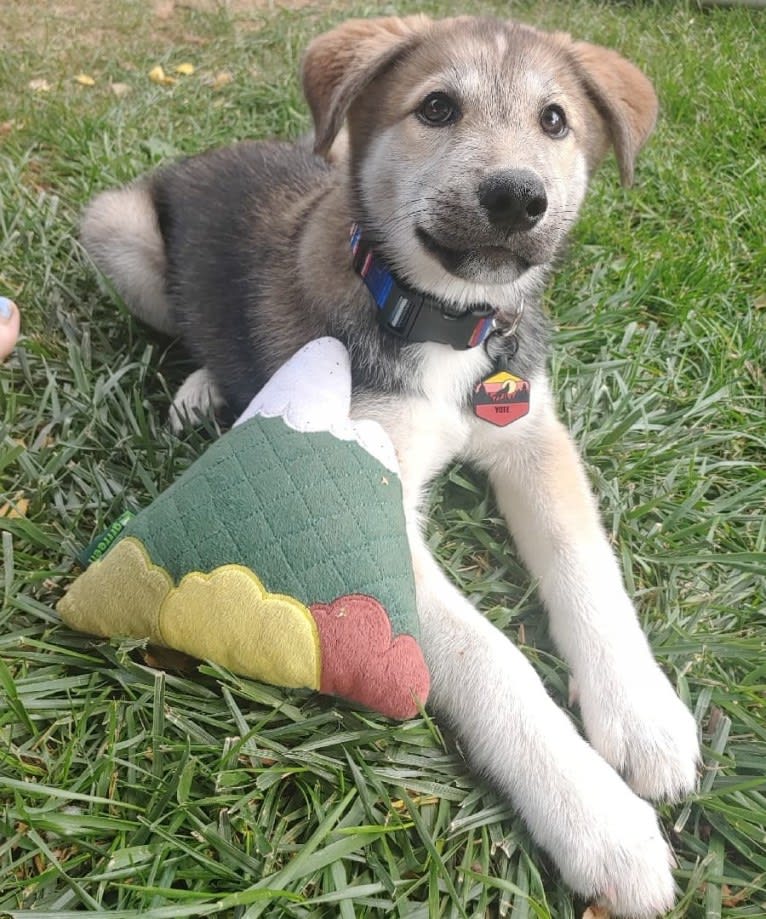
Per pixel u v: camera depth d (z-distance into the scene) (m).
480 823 0.38
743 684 0.45
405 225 0.47
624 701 0.41
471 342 0.50
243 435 0.41
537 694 0.40
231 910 0.35
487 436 0.52
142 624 0.39
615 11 1.35
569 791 0.37
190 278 0.64
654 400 0.65
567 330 0.70
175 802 0.37
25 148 0.86
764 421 0.63
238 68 1.07
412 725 0.40
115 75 1.03
